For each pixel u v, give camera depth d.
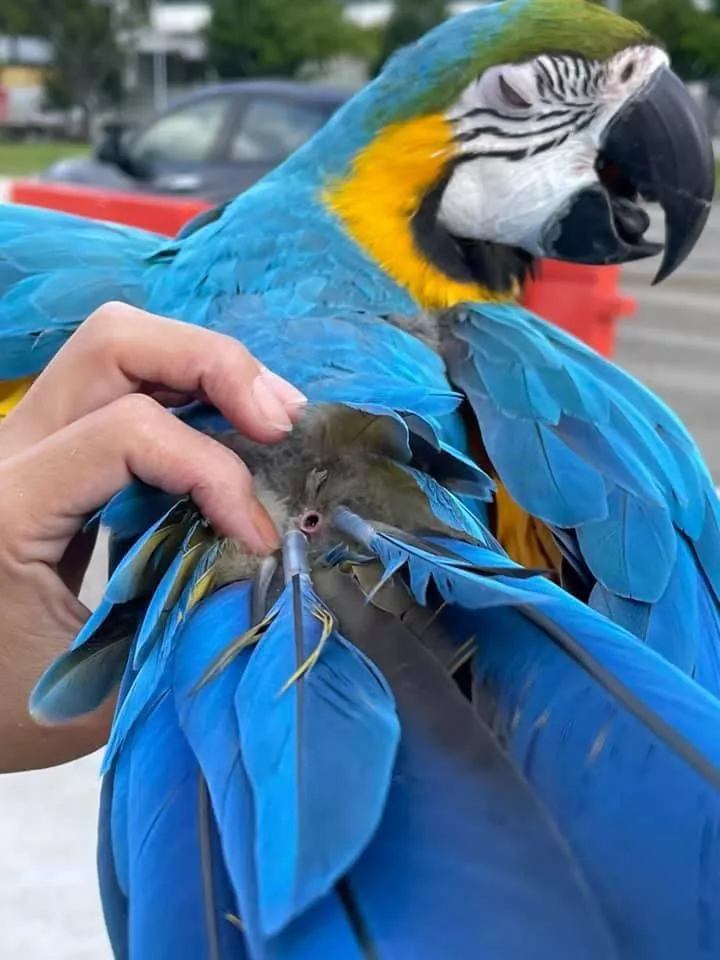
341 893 0.17
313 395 0.30
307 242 0.38
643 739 0.19
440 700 0.20
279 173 0.40
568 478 0.31
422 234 0.39
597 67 0.40
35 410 0.28
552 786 0.19
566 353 0.37
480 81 0.39
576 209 0.41
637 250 0.42
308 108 1.52
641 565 0.31
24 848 0.55
